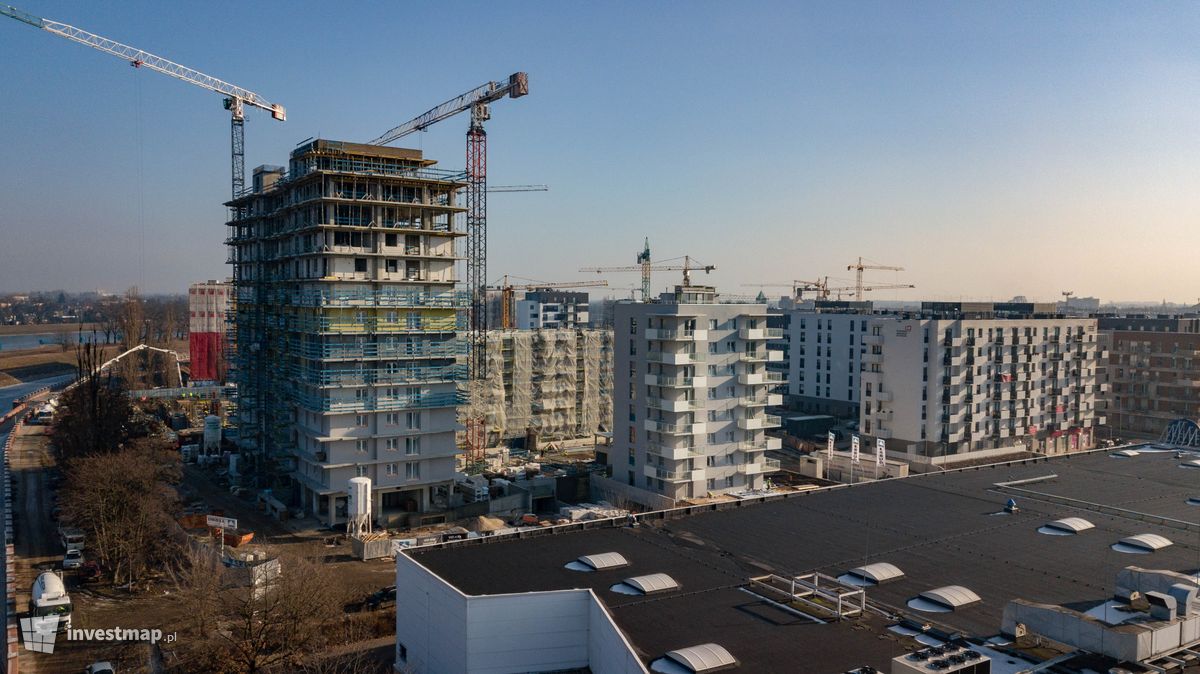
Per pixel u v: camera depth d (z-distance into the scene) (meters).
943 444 161.25
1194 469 104.94
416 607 66.19
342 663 75.25
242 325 158.62
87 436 135.50
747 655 50.00
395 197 121.81
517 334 193.62
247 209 154.75
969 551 70.44
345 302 115.31
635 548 72.12
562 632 58.62
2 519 124.44
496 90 175.25
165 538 106.44
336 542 110.88
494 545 73.31
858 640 52.19
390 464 120.31
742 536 75.44
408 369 120.12
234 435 167.00
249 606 76.06
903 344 160.12
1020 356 172.00
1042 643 50.59
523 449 185.00
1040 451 176.75
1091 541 73.06
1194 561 67.12
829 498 89.88
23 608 88.94
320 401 115.56
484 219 181.50
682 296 134.00
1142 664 46.19
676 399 126.12
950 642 51.38
